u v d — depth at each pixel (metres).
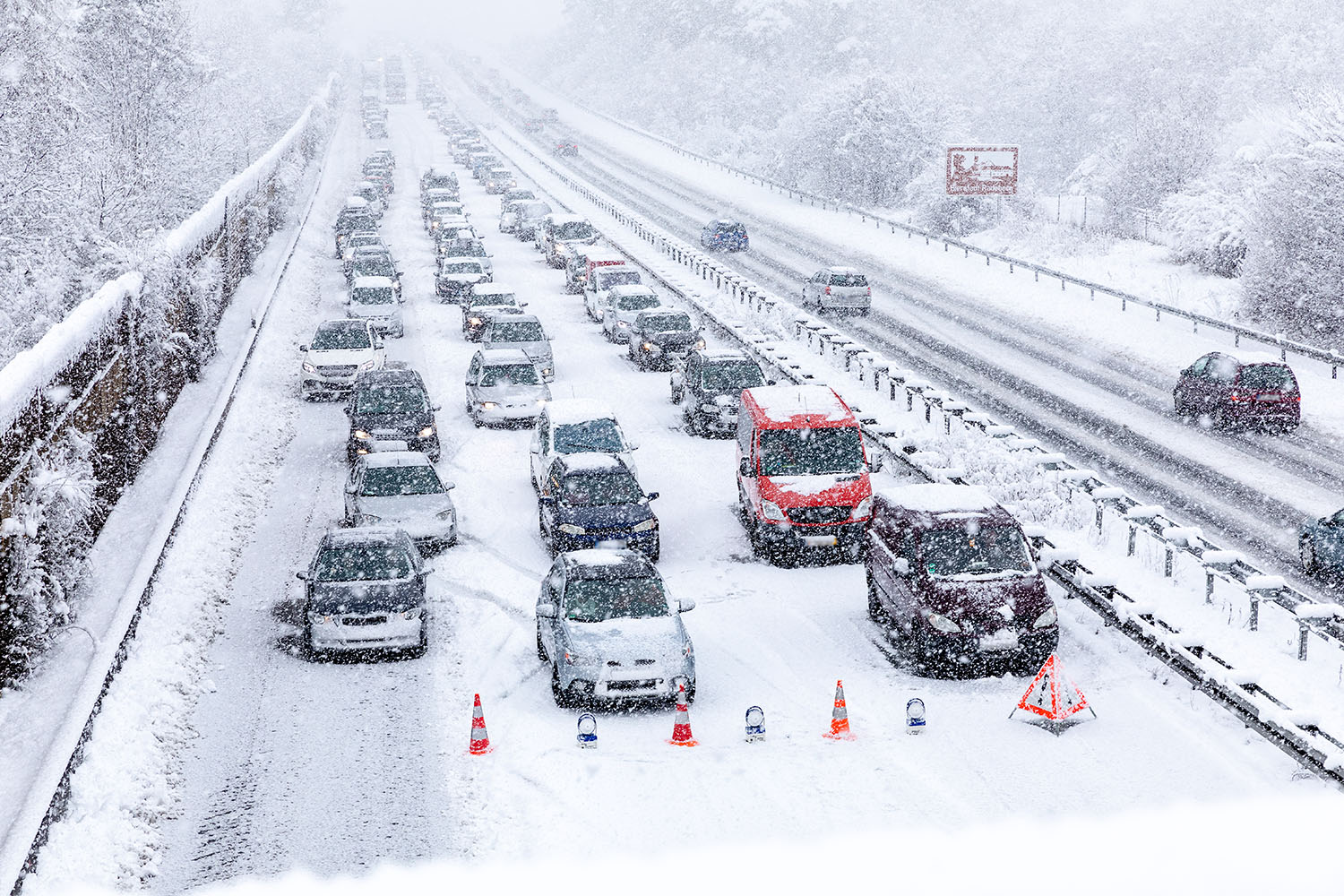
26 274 34.69
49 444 21.47
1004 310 51.72
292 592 22.89
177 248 36.34
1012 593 19.02
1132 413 35.56
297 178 86.44
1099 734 16.75
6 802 14.48
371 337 38.81
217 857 13.96
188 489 26.67
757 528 24.78
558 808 15.02
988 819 14.49
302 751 16.59
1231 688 16.61
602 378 40.59
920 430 32.47
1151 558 23.56
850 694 18.45
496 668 19.52
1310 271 44.78
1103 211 70.75
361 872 13.58
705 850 13.94
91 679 17.59
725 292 54.59
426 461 26.48
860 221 78.06
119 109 57.59
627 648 17.92
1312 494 27.91
